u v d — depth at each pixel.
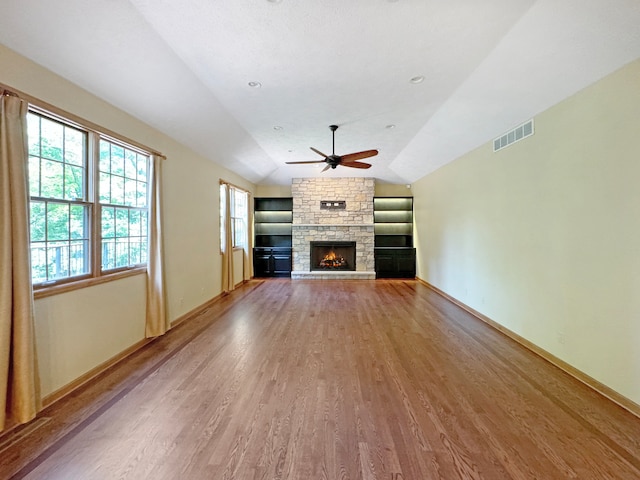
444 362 3.08
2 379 1.92
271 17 2.25
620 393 2.36
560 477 1.64
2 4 1.83
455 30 2.40
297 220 8.41
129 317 3.31
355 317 4.66
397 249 8.34
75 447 1.86
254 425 2.08
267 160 6.88
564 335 2.94
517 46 2.55
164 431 2.01
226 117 4.23
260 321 4.44
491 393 2.50
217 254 5.85
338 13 2.20
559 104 2.99
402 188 8.74
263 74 3.10
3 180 1.94
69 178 2.62
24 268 2.02
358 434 1.99
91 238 2.82
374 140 5.42
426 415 2.19
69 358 2.52
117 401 2.36
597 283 2.58
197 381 2.68
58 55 2.25
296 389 2.55
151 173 3.61
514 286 3.74
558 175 3.02
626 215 2.32
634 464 1.73
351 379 2.72
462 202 5.25
